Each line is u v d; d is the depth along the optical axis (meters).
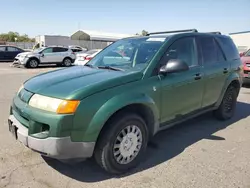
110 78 3.29
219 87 5.01
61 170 3.39
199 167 3.51
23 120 3.16
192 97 4.32
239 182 3.15
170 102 3.89
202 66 4.55
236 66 5.50
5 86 9.56
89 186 3.04
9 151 3.88
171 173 3.35
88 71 3.75
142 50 4.01
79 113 2.88
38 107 2.99
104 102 3.04
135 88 3.37
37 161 3.60
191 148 4.12
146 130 3.55
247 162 3.67
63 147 2.86
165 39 4.09
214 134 4.76
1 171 3.32
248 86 10.12
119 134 3.23
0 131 4.70
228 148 4.15
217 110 5.39
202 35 4.79
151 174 3.33
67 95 2.92
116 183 3.12
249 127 5.18
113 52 4.36
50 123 2.84
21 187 2.99
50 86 3.18
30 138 2.96
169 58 3.93
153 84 3.58
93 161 3.61
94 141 3.00
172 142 4.37
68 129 2.86
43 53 19.56
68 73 3.72
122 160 3.31
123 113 3.29
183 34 4.35
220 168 3.49
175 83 3.90
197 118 5.69
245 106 6.95
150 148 4.11
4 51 23.28
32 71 16.05
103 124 3.02
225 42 5.42
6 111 6.04
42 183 3.08
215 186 3.06
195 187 3.04
